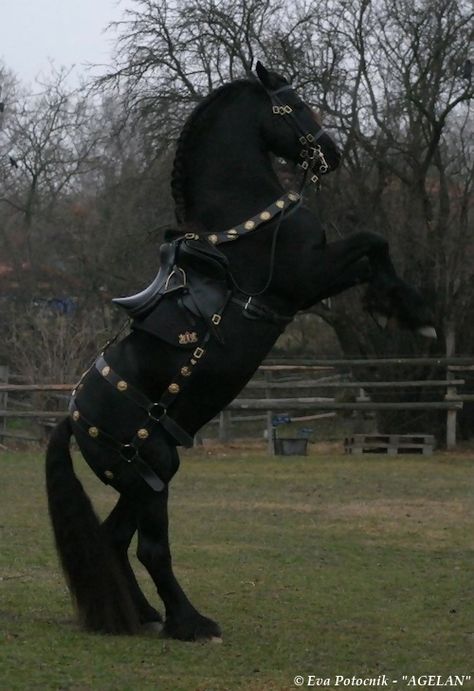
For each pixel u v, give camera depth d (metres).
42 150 40.22
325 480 17.58
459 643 7.36
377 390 23.83
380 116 24.88
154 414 7.36
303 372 30.12
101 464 7.46
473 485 16.88
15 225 38.09
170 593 7.39
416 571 10.06
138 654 6.81
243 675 6.40
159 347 7.34
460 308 24.78
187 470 19.14
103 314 29.72
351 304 24.55
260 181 7.52
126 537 7.84
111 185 29.69
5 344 28.28
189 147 7.65
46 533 11.98
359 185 24.84
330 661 6.80
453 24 24.00
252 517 13.58
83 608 7.45
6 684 6.06
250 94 7.68
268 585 9.36
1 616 8.00
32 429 26.03
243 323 7.32
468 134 28.25
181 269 7.43
